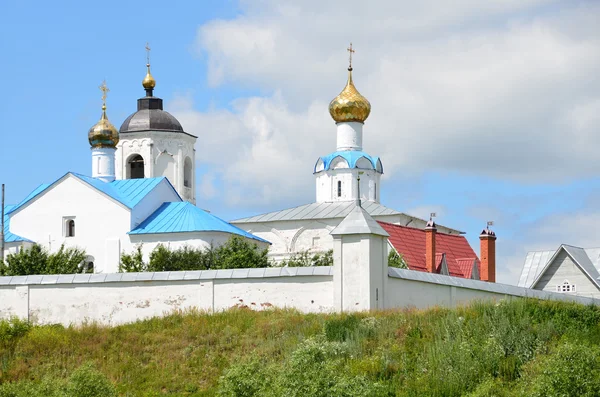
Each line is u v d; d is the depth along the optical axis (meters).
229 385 34.25
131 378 38.78
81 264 68.19
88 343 42.03
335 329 40.03
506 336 38.03
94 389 35.47
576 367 33.00
